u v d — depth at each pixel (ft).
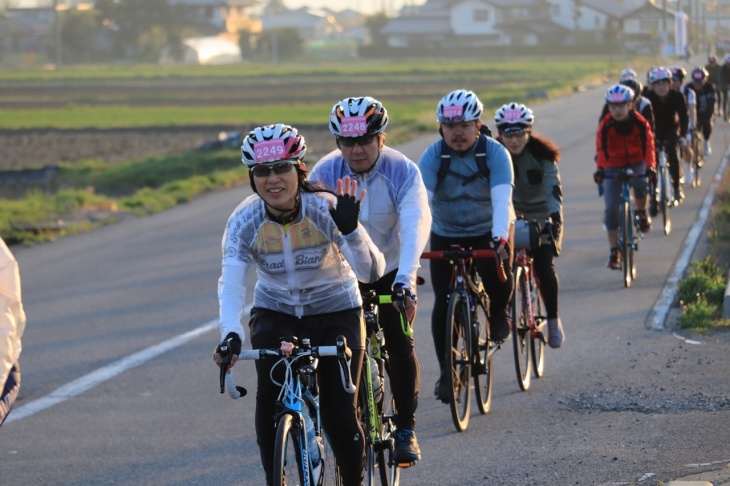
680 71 97.45
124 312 67.10
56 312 67.82
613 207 67.46
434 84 435.94
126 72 630.33
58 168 185.26
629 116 67.56
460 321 41.50
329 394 28.22
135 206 124.88
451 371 39.93
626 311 60.23
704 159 135.13
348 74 549.13
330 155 34.94
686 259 75.15
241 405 46.14
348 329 29.01
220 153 194.70
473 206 42.45
